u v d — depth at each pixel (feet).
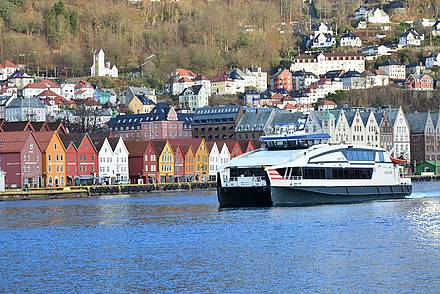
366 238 392.88
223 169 549.13
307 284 293.64
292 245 375.04
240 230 431.02
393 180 611.47
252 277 306.76
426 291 280.31
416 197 646.33
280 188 536.83
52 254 365.20
